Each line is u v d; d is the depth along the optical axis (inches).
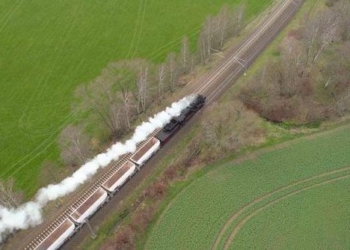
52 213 3184.1
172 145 3668.8
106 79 3725.4
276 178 3513.8
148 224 3181.6
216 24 4443.9
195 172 3516.2
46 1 5359.3
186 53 4343.0
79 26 5022.1
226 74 4320.9
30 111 4023.1
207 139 3627.0
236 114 3700.8
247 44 4722.0
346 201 3393.2
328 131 3892.7
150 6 5334.6
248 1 5477.4
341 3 4977.9
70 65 4522.6
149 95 3961.6
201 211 3284.9
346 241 3149.6
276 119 3966.5
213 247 3095.5
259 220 3260.3
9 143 3747.5
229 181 3476.9
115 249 3004.4
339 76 4318.4
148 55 4665.4
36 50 4690.0
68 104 4079.7
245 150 3688.5
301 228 3221.0
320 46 4436.5
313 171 3577.8
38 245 2925.7
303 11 5280.5
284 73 4143.7
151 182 3417.8
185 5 5374.0
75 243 3053.6
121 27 5027.1
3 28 4963.1
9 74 4402.1
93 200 3154.5
